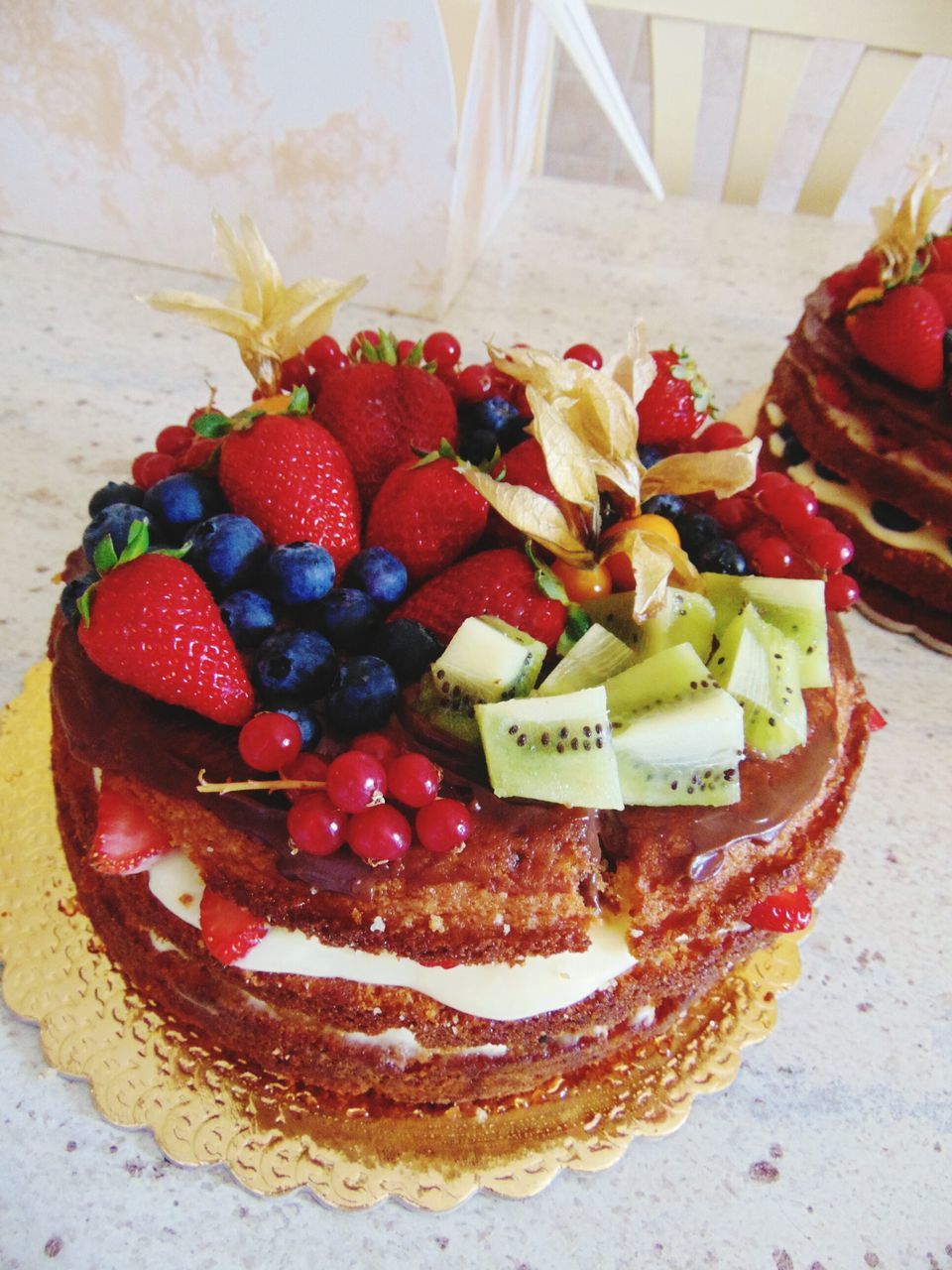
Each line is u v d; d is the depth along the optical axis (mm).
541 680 321
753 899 334
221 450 350
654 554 317
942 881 433
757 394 647
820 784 334
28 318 628
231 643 303
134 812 328
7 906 379
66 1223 318
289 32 569
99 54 601
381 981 331
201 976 344
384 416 367
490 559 328
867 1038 382
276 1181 326
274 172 631
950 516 503
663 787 309
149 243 682
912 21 758
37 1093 342
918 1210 342
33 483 528
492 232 785
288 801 297
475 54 598
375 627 319
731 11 775
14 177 669
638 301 734
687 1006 371
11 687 447
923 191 502
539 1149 340
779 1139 354
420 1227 328
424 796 285
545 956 319
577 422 339
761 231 840
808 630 346
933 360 496
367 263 660
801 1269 328
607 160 1090
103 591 293
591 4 783
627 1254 327
